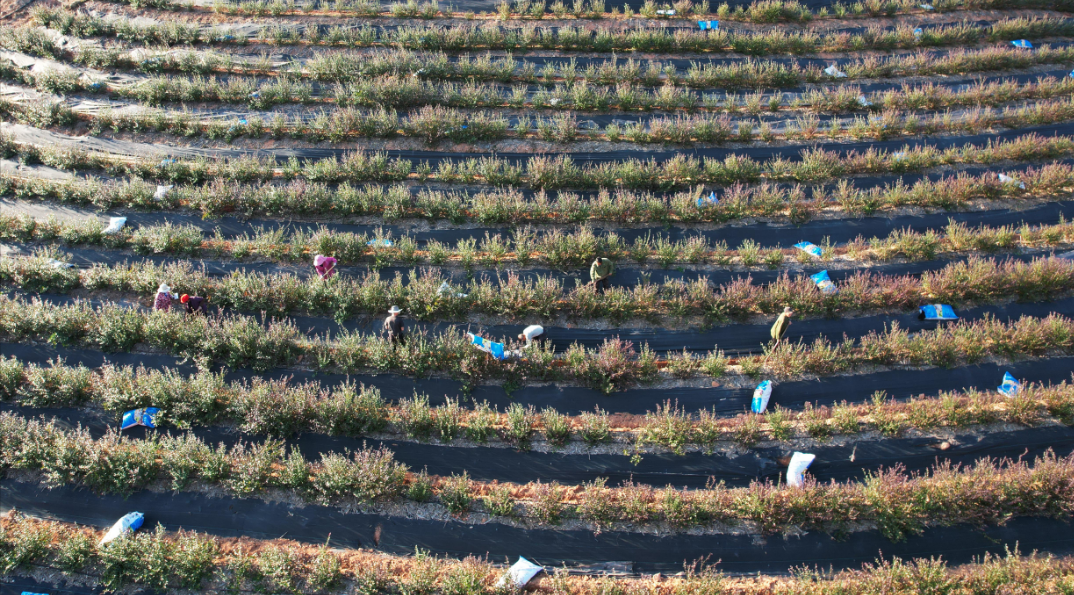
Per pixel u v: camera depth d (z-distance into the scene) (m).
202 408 12.60
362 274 15.61
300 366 13.74
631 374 13.41
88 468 11.59
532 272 15.69
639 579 10.75
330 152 18.92
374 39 22.88
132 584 10.61
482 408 12.79
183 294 14.52
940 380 13.49
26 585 10.59
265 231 16.73
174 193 17.14
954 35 23.36
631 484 11.68
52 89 20.55
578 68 22.05
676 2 24.88
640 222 16.95
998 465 12.20
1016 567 10.34
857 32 24.08
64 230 16.17
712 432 12.43
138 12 23.98
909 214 17.17
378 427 12.60
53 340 13.92
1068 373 13.54
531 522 11.41
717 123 19.28
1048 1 25.34
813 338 14.34
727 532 11.24
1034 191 17.70
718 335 14.41
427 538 11.24
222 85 21.02
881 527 11.12
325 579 10.50
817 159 18.09
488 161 18.00
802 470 11.88
